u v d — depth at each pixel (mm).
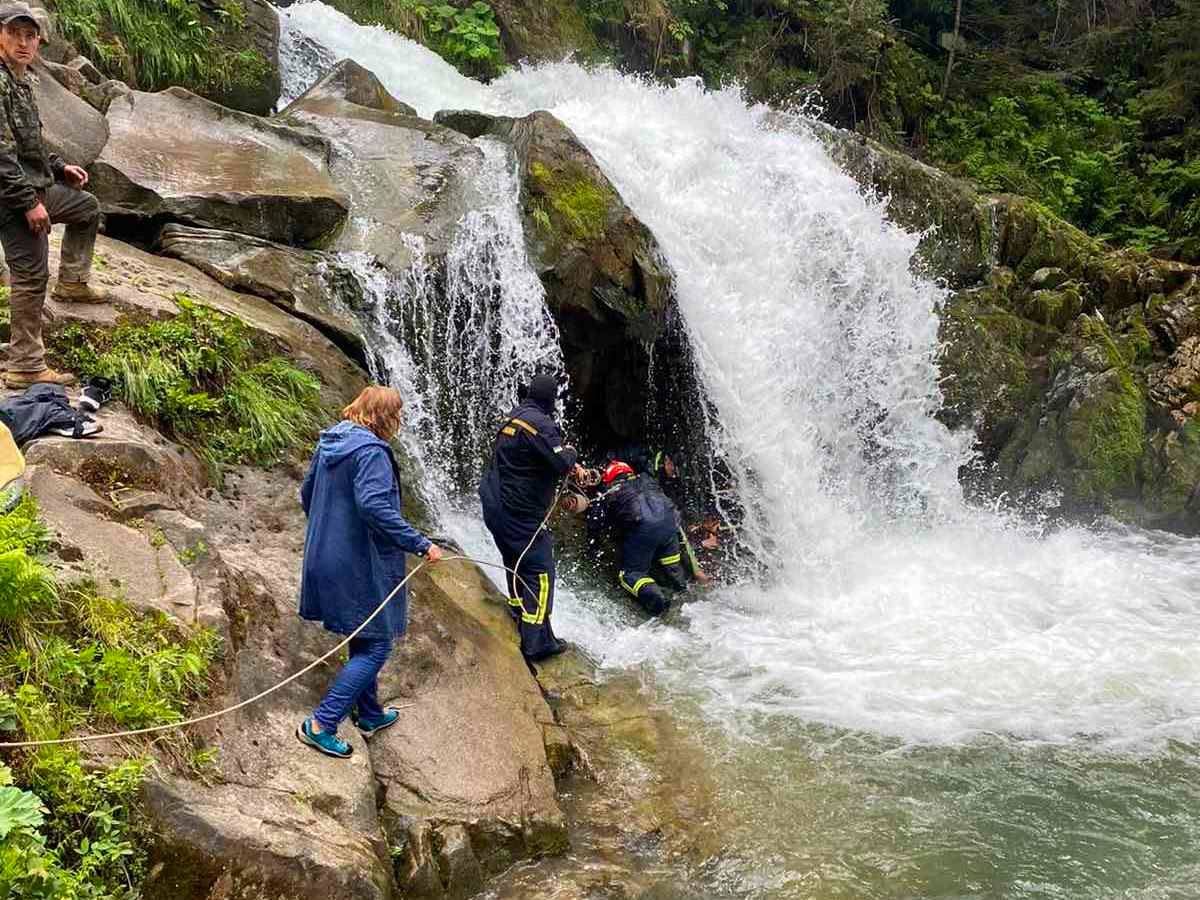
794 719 6211
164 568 4398
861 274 10211
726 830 5125
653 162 9727
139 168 7418
